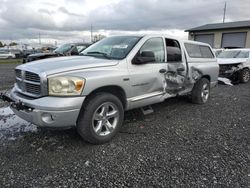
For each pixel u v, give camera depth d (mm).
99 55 4395
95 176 2852
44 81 3223
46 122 3232
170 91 4996
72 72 3361
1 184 2658
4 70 16062
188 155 3398
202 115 5359
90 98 3551
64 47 13688
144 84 4301
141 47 4336
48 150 3480
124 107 4168
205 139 3990
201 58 5953
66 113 3217
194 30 30672
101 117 3670
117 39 4762
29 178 2781
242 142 3885
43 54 12914
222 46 28812
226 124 4777
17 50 38344
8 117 4938
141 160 3240
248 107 6141
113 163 3154
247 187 2652
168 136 4102
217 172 2955
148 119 4996
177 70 5070
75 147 3596
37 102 3227
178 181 2764
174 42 5176
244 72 10734
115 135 4082
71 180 2762
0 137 3910
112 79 3707
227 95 7734
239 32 27000
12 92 3930
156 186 2668
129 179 2799
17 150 3459
